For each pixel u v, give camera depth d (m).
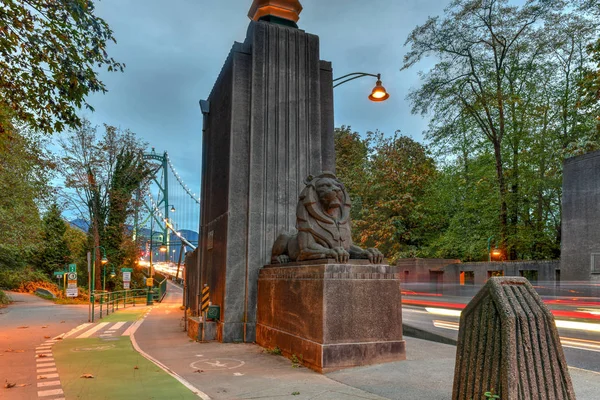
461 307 16.86
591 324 10.39
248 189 10.35
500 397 2.83
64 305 25.27
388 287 6.92
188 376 6.27
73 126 8.20
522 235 24.94
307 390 5.27
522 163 25.81
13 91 7.68
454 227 28.55
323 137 11.74
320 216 7.73
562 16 24.27
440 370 6.10
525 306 2.95
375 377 5.79
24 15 7.18
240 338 9.66
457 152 29.56
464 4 25.45
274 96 10.99
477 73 27.23
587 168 19.33
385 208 30.70
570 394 2.88
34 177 22.92
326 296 6.49
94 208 37.03
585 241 19.08
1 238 22.08
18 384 5.95
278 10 11.98
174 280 73.25
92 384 5.88
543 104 26.36
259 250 10.07
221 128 11.59
